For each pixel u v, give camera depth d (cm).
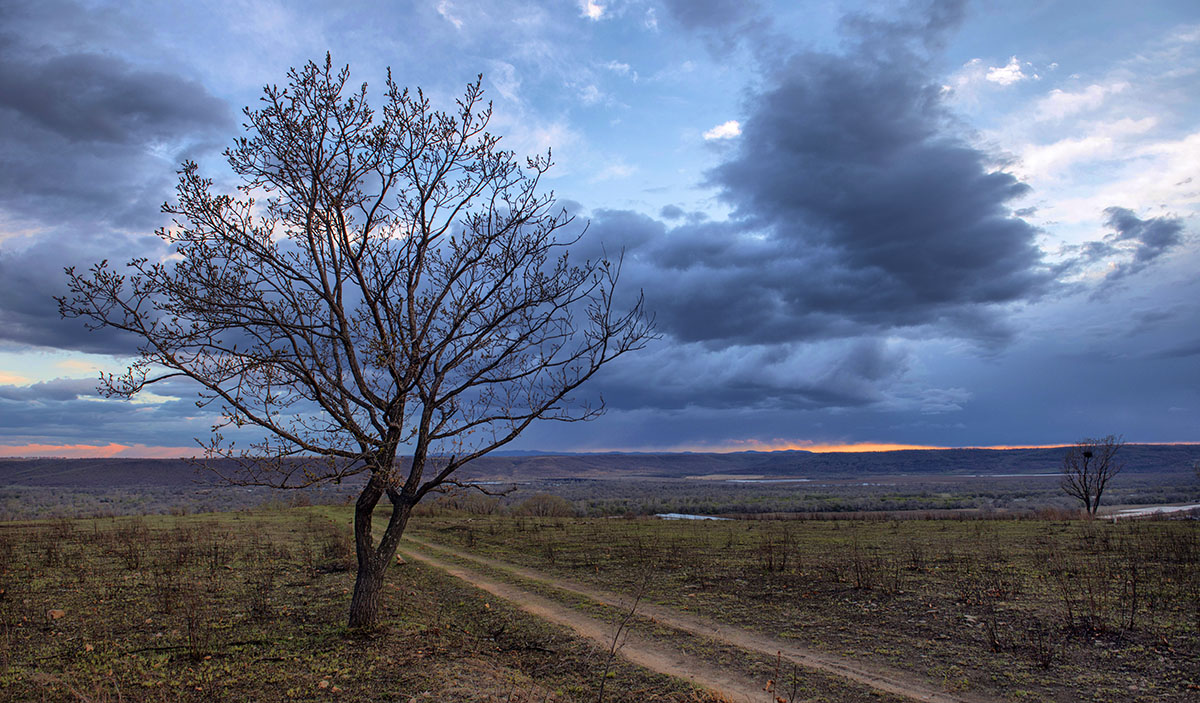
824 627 1030
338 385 878
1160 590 1147
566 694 739
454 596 1333
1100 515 3531
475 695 701
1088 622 962
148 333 780
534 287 970
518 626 1067
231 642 895
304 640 902
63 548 1836
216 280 847
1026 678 767
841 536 2316
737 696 733
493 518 3594
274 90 882
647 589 1359
